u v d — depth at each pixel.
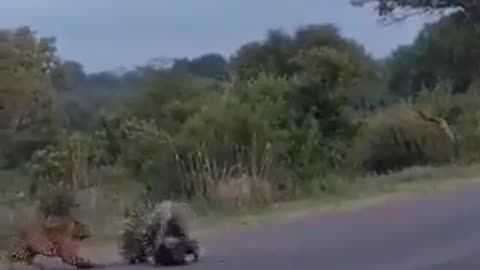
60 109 41.38
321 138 30.00
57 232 13.70
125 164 26.30
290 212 21.41
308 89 31.03
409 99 40.16
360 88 35.31
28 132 34.47
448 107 36.94
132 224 13.92
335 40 54.78
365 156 34.34
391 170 34.25
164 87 34.59
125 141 27.89
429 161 35.53
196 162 25.12
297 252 13.61
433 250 13.00
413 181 28.06
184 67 42.62
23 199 19.86
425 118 35.97
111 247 15.71
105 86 54.62
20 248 13.74
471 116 36.50
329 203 22.94
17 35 38.47
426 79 73.44
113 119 32.16
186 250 13.34
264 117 26.89
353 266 11.81
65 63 46.84
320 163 28.14
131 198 22.50
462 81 68.81
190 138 25.56
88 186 23.89
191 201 23.94
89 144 28.03
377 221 17.62
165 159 25.42
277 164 26.20
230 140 25.78
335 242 14.61
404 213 18.77
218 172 25.09
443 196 22.31
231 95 29.28
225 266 12.52
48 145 32.16
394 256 12.58
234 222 19.81
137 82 38.84
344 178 29.05
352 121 34.69
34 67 38.50
